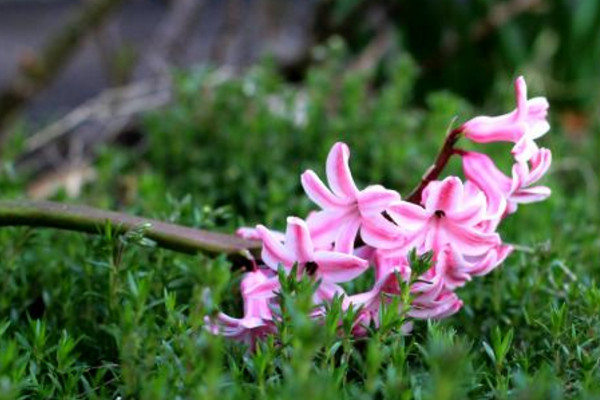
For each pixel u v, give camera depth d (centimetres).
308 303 65
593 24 163
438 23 163
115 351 74
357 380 72
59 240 86
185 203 82
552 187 102
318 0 161
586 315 73
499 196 72
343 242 71
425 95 166
